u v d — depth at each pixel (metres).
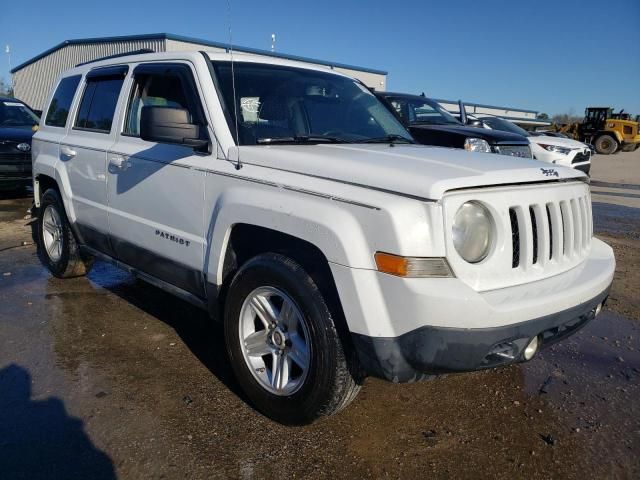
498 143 8.30
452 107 36.19
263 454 2.80
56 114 5.31
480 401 3.37
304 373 2.83
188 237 3.46
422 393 3.45
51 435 2.89
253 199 2.96
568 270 2.99
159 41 21.20
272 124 3.57
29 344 3.96
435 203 2.43
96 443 2.84
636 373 3.78
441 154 3.22
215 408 3.20
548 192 2.88
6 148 8.92
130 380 3.48
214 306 3.35
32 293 5.01
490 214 2.60
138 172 3.84
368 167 2.71
